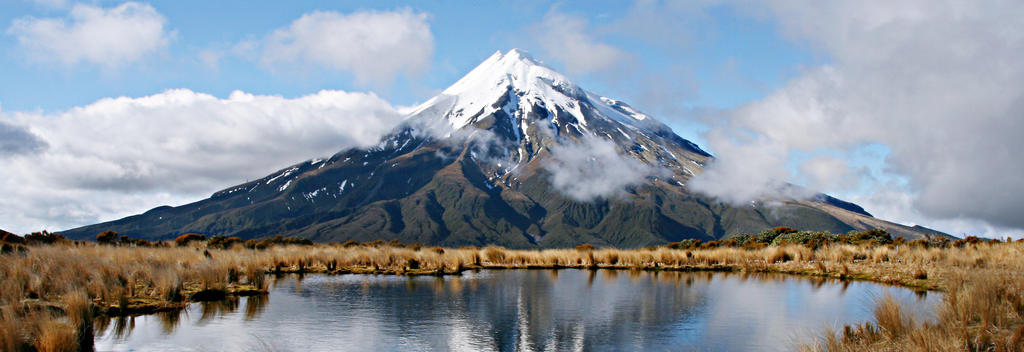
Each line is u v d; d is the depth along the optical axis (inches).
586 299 1008.2
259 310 877.2
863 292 1057.5
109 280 936.3
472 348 663.8
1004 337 471.8
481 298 1018.1
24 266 959.0
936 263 1254.3
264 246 2511.1
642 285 1237.7
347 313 858.8
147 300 895.7
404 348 660.1
